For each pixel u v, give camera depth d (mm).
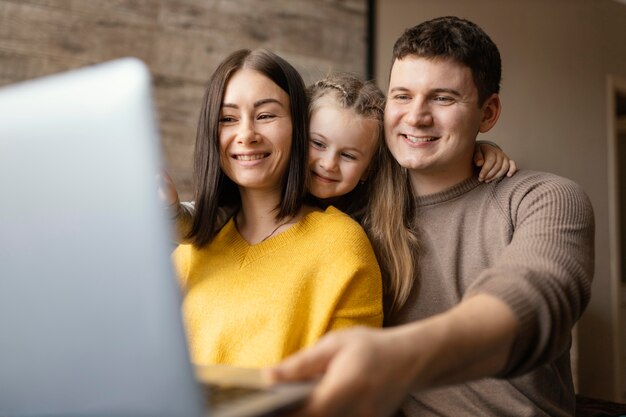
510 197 1157
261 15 2529
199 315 1094
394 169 1239
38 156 411
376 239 1204
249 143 1092
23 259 425
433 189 1235
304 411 457
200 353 1063
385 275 1183
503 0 3127
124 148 397
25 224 421
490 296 629
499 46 3107
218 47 2445
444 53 1147
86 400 432
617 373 3355
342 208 1305
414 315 1163
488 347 573
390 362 483
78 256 414
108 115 396
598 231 3396
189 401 410
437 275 1166
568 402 1180
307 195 1245
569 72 3375
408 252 1172
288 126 1124
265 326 1038
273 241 1126
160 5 2336
